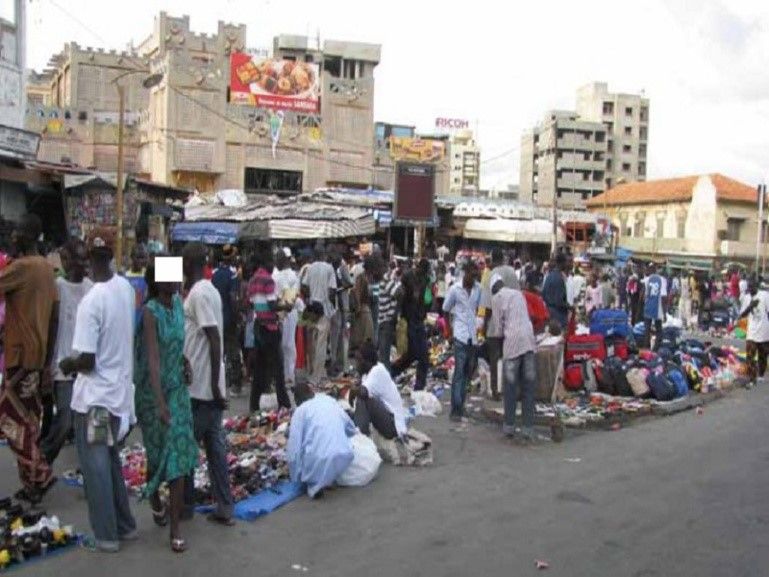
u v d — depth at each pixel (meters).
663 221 63.72
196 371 6.38
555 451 9.32
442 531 6.48
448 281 19.89
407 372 13.44
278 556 5.86
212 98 46.16
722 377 14.37
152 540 6.10
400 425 8.78
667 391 12.25
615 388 12.58
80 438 5.80
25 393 6.65
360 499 7.30
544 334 11.92
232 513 6.58
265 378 10.21
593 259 39.72
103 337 5.75
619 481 8.07
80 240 7.56
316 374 12.75
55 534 5.87
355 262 20.00
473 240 40.62
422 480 7.96
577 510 7.09
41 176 18.41
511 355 9.74
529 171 105.62
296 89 48.44
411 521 6.71
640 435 10.34
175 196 26.94
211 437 6.49
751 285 15.81
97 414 5.71
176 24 55.72
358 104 50.12
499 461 8.77
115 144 49.66
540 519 6.82
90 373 5.76
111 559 5.70
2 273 6.56
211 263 14.10
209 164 45.97
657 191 65.50
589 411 11.20
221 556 5.82
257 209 30.06
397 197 19.72
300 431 7.50
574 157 99.81
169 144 45.19
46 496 7.03
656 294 18.84
